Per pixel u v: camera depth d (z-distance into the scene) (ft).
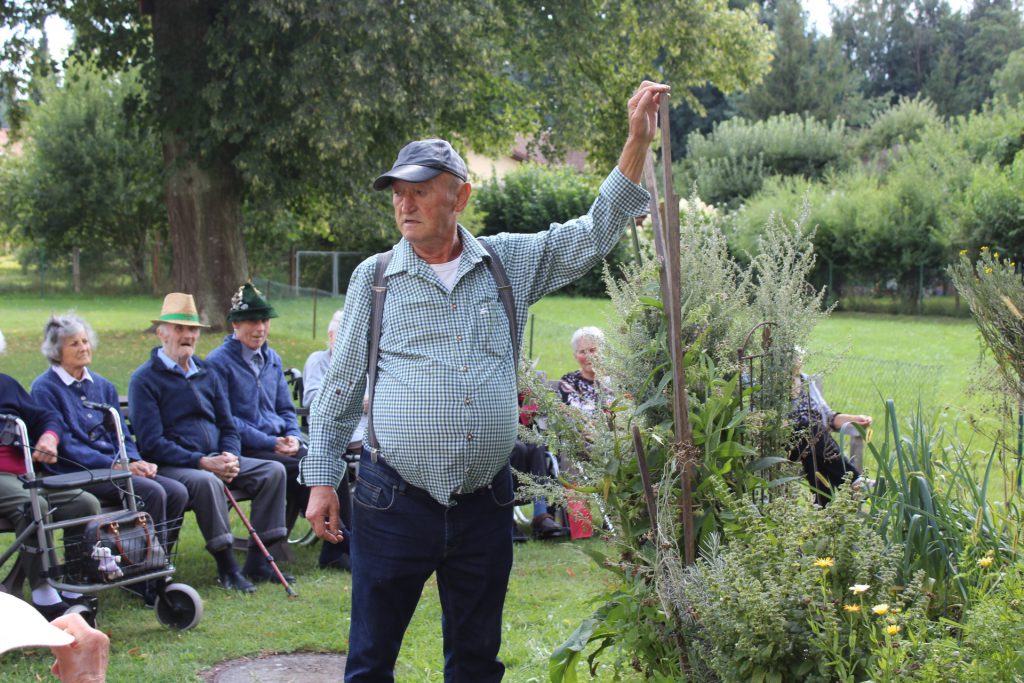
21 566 16.39
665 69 72.74
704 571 8.67
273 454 20.67
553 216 113.09
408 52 52.21
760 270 10.79
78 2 63.31
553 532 22.20
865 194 98.32
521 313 10.11
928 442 11.19
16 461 16.51
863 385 23.61
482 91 66.64
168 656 14.92
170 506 18.01
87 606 15.71
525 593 17.89
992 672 7.53
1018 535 9.64
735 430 9.77
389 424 9.64
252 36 52.90
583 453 10.11
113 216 107.45
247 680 14.17
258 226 93.30
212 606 17.44
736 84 76.18
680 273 9.83
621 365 10.07
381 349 9.91
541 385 10.24
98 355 53.57
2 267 110.42
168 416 19.13
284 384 22.12
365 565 9.94
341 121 52.80
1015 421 10.61
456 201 9.73
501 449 9.72
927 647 7.82
